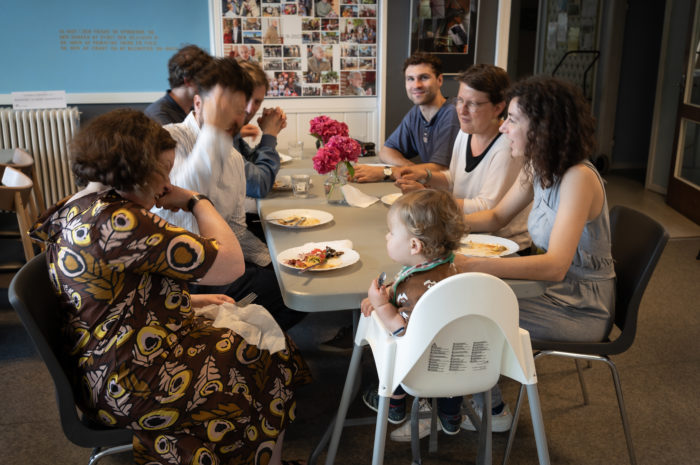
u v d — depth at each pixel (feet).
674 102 17.62
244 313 5.52
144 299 4.68
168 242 4.59
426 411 6.62
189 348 4.94
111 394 4.61
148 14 14.60
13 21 13.96
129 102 15.01
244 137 10.03
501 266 5.54
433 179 9.04
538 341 6.17
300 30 14.92
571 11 21.80
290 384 5.67
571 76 22.27
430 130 10.71
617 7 20.42
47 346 4.49
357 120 15.85
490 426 5.54
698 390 8.15
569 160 5.84
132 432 4.81
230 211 7.10
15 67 14.25
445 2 15.14
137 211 4.54
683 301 11.03
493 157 7.91
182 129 6.71
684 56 16.24
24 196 9.25
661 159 18.43
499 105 7.86
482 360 4.75
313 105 15.49
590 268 6.29
